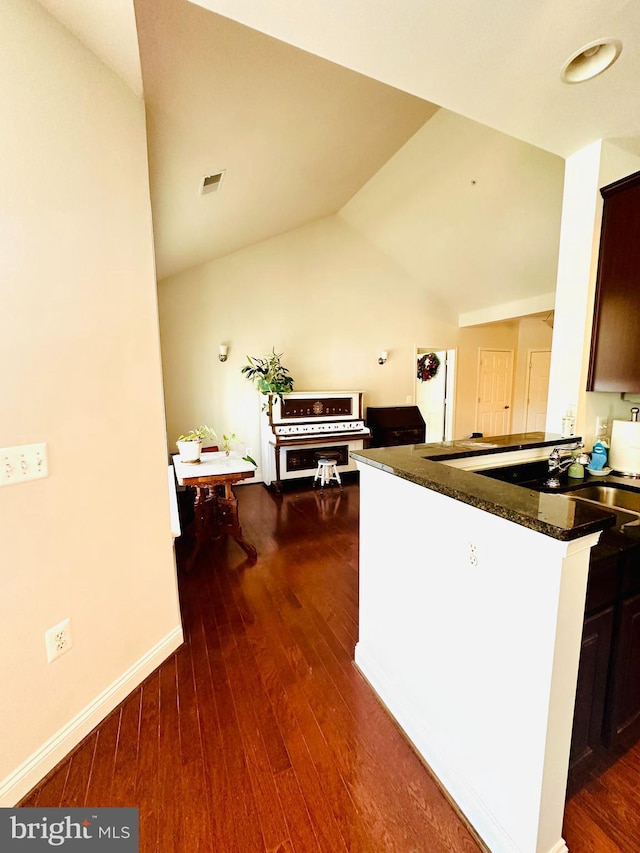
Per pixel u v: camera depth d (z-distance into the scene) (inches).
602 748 47.4
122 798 44.3
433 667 46.5
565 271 76.0
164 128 66.5
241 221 131.6
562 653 32.1
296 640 72.3
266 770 47.5
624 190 66.8
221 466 106.9
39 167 44.5
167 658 67.5
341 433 181.6
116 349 56.0
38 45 43.7
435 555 44.6
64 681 49.8
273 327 185.2
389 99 89.5
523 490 39.1
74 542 50.8
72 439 49.9
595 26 43.8
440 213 156.3
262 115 73.1
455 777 43.4
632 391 69.0
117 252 55.6
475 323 223.1
